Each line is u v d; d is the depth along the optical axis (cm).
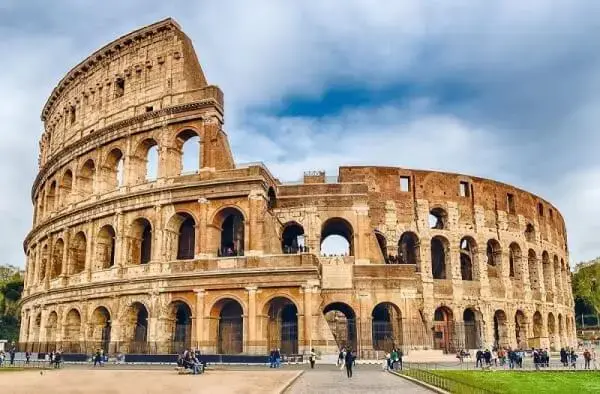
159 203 7269
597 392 3609
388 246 8550
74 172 8612
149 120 7731
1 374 4884
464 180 9331
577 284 15188
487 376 4597
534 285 10000
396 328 7512
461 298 8650
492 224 9394
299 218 7900
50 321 8331
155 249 7169
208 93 7469
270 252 6950
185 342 6812
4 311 13375
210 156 7231
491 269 9394
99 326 7562
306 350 6359
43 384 3878
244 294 6656
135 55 8331
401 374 4750
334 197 7925
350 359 4584
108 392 3322
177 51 7931
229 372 5059
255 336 6488
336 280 7456
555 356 8862
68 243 8256
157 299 6956
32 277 9675
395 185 8869
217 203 7069
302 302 6519
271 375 4653
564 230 11981
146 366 6181
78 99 9144
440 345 8438
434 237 8869
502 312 9088
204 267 6862
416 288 7906
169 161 7469
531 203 10306
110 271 7438
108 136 8131
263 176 7162
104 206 7744
